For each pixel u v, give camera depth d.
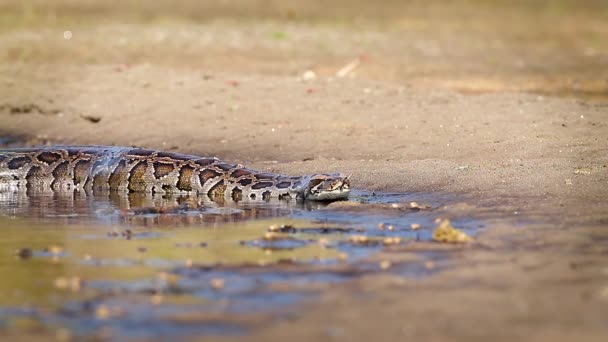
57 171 36.59
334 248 23.52
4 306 19.09
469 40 73.94
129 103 48.19
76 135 44.94
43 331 17.61
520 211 27.09
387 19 86.69
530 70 61.12
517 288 19.55
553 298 18.84
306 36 72.12
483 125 40.06
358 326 17.44
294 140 40.50
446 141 38.16
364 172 34.09
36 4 88.38
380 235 25.05
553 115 41.38
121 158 35.94
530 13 95.50
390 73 58.34
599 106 43.94
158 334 17.27
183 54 64.12
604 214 26.28
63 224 27.69
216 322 17.84
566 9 98.62
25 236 25.80
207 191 33.91
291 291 19.70
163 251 23.61
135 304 19.06
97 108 47.66
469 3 100.88
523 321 17.53
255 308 18.62
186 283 20.48
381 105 45.31
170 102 47.75
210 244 24.41
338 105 45.62
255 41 69.25
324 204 30.73
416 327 17.33
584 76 59.12
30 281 20.91
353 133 40.78
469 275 20.56
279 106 45.91
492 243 23.45
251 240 24.84
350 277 20.70
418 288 19.70
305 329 17.33
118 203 32.16
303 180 32.03
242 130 42.50
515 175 31.80
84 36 70.25
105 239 25.27
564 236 23.86
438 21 86.38
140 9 88.88
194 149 40.50
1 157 36.94
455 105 44.53
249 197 32.91
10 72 55.06
